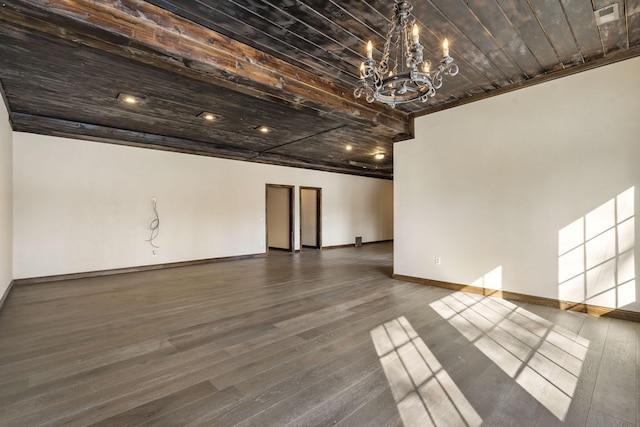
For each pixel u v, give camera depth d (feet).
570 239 12.01
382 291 15.07
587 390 6.71
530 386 6.88
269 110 14.88
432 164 15.97
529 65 11.67
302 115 15.66
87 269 18.61
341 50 10.21
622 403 6.24
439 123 15.67
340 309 12.34
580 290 11.81
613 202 11.17
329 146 23.12
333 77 12.22
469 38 9.72
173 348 8.90
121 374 7.48
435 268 15.92
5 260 13.88
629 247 10.86
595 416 5.85
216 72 9.45
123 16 7.41
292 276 18.81
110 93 12.78
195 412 6.05
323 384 7.02
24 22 6.86
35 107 14.51
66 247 17.94
